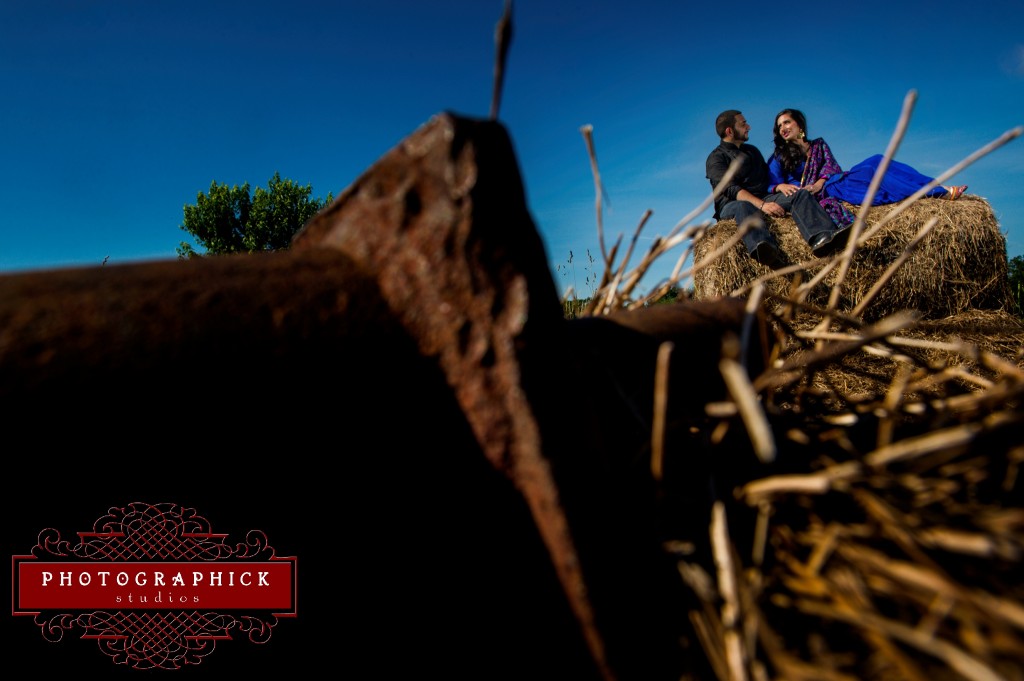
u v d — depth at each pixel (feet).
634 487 3.39
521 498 2.92
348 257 3.16
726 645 2.77
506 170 3.11
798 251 17.89
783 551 3.19
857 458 3.57
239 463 2.57
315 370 2.72
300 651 2.76
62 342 2.28
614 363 3.87
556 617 2.85
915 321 4.56
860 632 2.73
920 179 17.80
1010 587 2.70
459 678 2.81
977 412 3.82
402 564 2.89
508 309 2.93
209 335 2.52
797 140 19.31
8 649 2.48
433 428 2.95
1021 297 23.16
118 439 2.34
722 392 4.39
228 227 70.23
